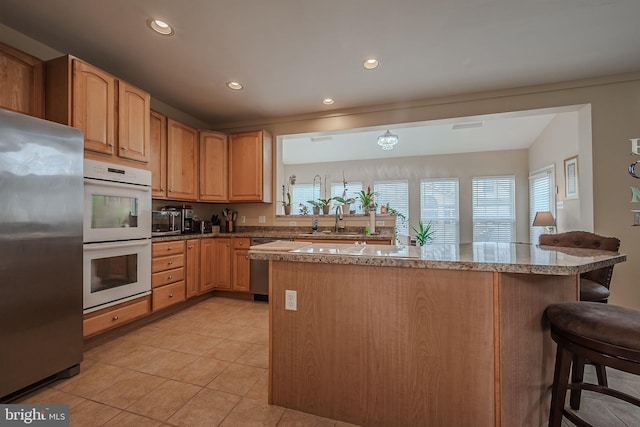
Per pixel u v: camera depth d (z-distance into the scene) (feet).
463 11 6.28
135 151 8.36
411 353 4.37
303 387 4.94
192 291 10.61
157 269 9.04
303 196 22.65
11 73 6.20
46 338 5.50
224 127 13.71
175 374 6.14
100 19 6.51
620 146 8.93
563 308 4.17
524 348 4.28
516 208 18.42
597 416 4.78
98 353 7.08
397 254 4.65
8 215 4.91
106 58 8.13
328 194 22.22
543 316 4.52
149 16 6.42
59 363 5.73
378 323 4.52
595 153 9.09
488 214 18.99
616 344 3.38
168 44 7.50
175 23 6.66
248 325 9.02
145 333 8.37
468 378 4.14
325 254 4.70
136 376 6.05
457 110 10.61
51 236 5.57
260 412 4.93
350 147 20.07
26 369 5.18
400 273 4.41
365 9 6.22
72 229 5.94
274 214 13.32
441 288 4.24
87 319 6.88
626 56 8.03
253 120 13.33
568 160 13.87
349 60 8.28
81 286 6.15
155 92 10.37
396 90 10.18
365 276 4.58
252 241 11.72
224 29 6.89
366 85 9.82
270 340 5.14
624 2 6.00
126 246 7.88
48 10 6.21
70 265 5.92
